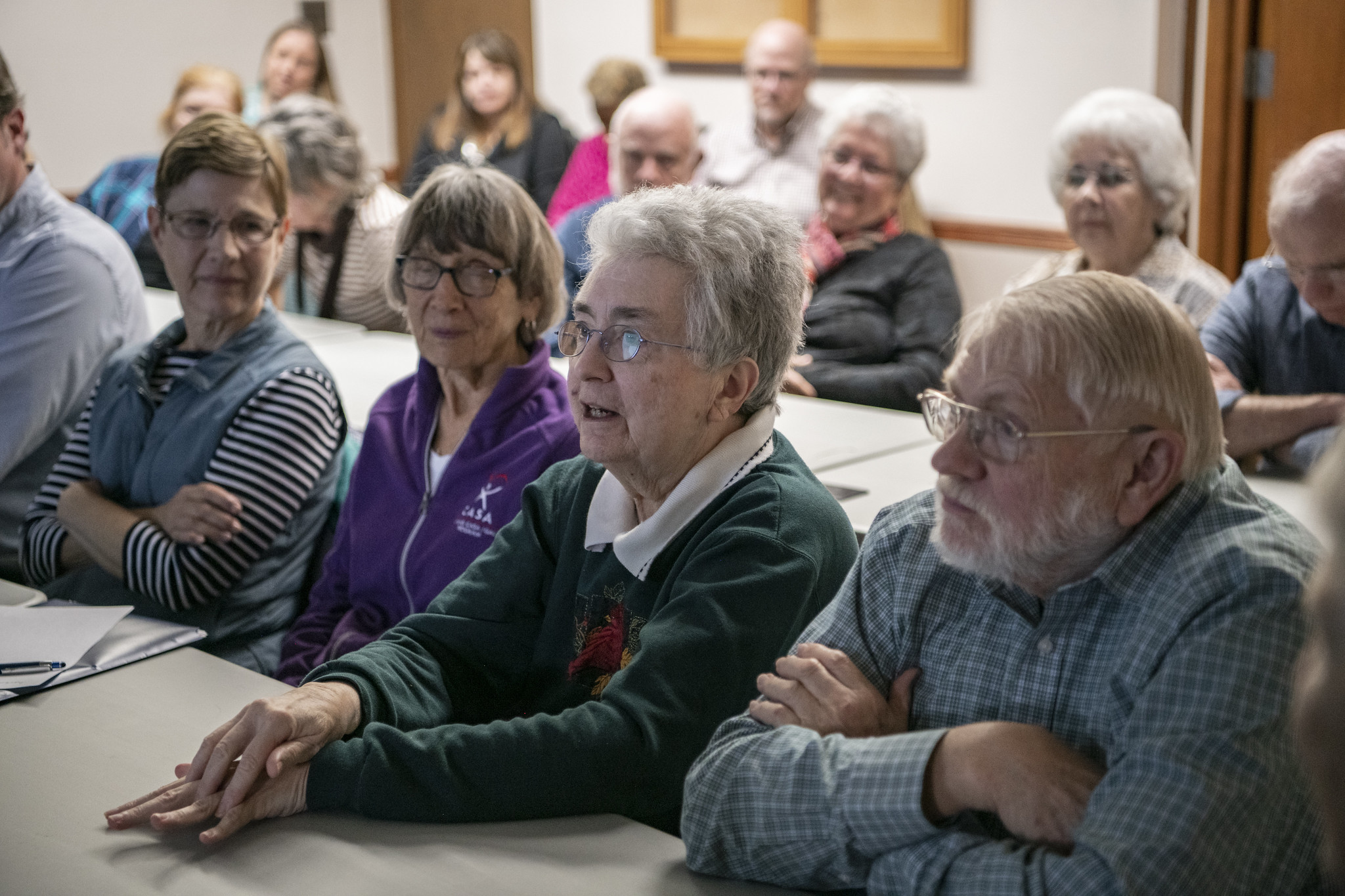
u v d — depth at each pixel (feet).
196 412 6.72
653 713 4.07
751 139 14.69
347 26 21.20
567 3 18.49
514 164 17.24
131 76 19.16
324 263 10.89
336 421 6.89
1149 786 3.01
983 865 3.14
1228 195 13.30
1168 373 3.34
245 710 4.07
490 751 3.94
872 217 11.55
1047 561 3.46
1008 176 14.64
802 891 3.55
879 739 3.47
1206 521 3.39
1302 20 12.57
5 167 7.96
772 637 4.27
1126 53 13.51
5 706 4.69
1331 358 7.40
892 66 15.15
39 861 3.64
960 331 3.65
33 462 8.14
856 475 7.06
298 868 3.60
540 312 6.39
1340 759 2.18
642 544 4.62
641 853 3.74
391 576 6.24
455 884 3.52
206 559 6.40
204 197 6.66
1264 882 2.99
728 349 4.49
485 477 6.04
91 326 8.09
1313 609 2.27
